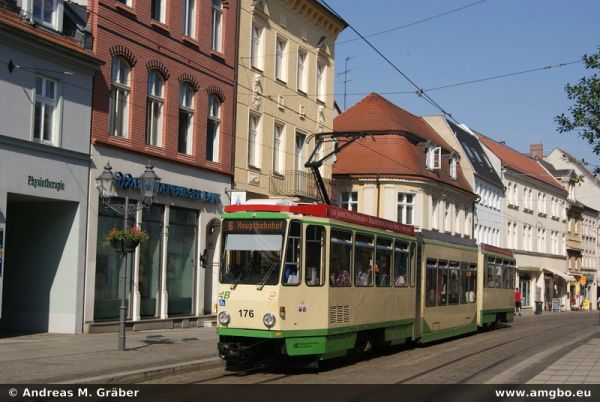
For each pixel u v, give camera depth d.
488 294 29.22
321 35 34.62
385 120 44.88
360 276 17.25
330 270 15.80
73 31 20.73
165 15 24.31
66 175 20.09
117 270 22.27
